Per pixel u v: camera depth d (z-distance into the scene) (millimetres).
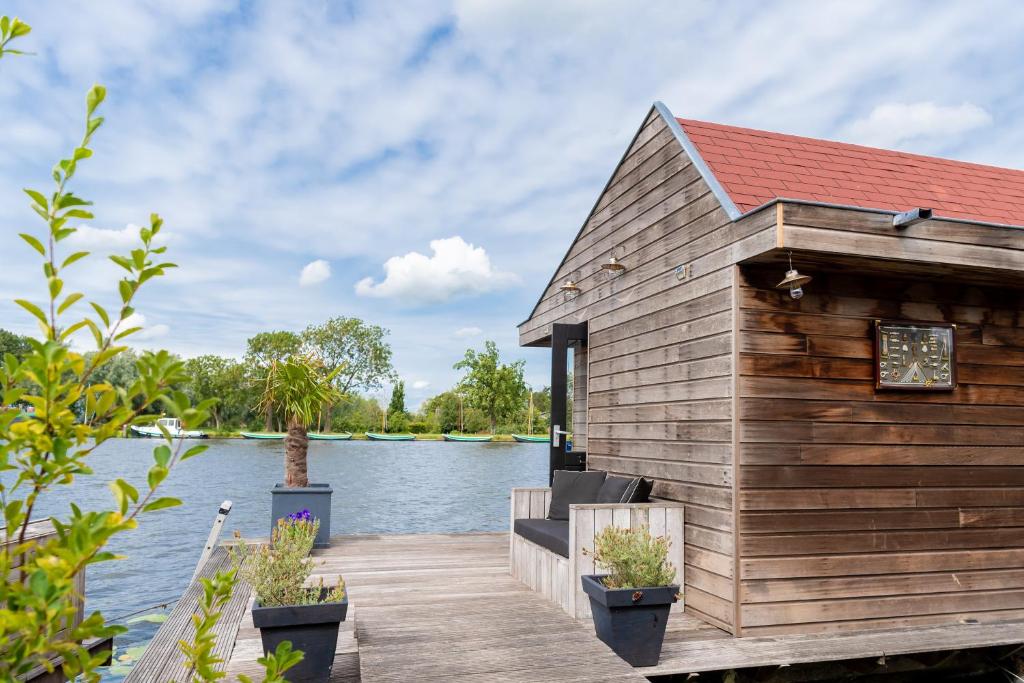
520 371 50938
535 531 5820
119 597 7613
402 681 3479
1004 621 5207
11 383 1094
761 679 4473
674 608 5332
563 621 4602
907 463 5168
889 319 5227
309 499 7824
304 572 3789
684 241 5629
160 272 1214
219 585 1369
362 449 36188
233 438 41969
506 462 27328
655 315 6043
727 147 5953
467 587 5871
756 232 4645
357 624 4516
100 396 1138
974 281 5359
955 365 5305
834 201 5477
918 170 6527
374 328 57656
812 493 4918
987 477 5371
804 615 4836
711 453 5074
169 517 12984
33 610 1003
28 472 1080
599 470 6914
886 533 5066
